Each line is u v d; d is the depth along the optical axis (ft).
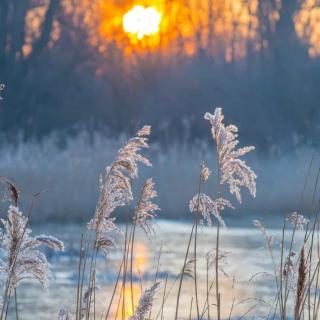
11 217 27.27
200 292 63.93
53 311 59.06
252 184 30.48
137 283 65.87
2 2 211.20
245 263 79.97
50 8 213.87
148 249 90.17
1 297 27.40
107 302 55.47
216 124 30.83
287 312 46.34
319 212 33.22
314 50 228.22
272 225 119.85
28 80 207.62
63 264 81.05
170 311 55.57
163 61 217.56
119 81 210.59
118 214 117.70
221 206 30.89
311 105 212.64
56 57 213.46
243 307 53.42
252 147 30.63
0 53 209.26
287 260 31.55
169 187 136.05
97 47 215.72
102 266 72.64
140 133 28.91
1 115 202.08
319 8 228.84
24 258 27.20
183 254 87.15
